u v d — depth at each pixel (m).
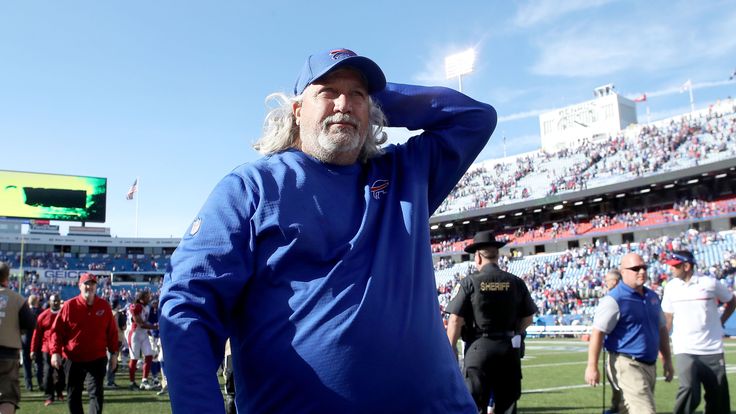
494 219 54.88
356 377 1.73
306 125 2.11
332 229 1.91
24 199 49.31
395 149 2.40
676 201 43.94
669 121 52.31
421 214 2.14
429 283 2.05
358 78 2.14
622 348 5.68
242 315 1.88
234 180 1.95
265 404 1.79
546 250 49.72
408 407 1.81
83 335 7.23
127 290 61.28
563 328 29.58
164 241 69.38
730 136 44.44
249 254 1.84
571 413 8.27
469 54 49.62
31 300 13.42
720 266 34.38
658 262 37.31
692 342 6.48
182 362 1.60
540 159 59.62
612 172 48.44
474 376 5.89
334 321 1.76
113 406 9.58
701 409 8.05
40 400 10.74
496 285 5.92
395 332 1.82
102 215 51.66
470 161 2.56
